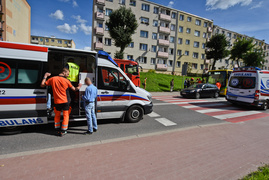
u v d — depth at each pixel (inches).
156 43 1241.4
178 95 562.6
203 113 293.4
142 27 1184.2
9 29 945.5
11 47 144.7
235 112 312.8
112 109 192.4
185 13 1326.3
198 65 1439.5
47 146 132.7
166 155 121.5
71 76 171.0
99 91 182.5
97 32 1042.1
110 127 190.2
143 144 140.6
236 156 125.2
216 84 558.6
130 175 94.3
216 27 1549.0
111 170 98.5
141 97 211.0
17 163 103.0
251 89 329.4
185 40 1353.3
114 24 771.4
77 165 102.5
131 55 1173.1
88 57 198.8
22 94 148.6
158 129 190.7
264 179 92.3
